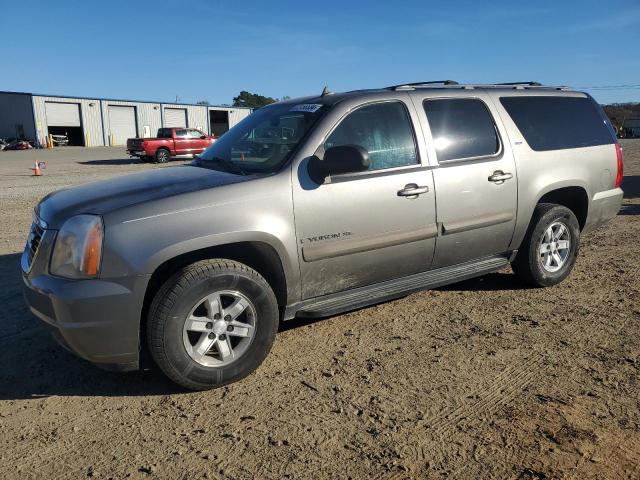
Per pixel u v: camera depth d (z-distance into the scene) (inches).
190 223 133.3
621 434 116.3
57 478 106.5
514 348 160.1
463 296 206.4
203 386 137.8
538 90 215.5
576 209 226.1
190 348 134.9
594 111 230.7
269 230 142.6
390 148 167.5
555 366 148.3
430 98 180.4
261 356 144.8
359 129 163.2
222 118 2554.1
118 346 129.6
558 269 213.8
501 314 187.3
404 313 189.8
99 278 126.3
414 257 173.5
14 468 109.6
